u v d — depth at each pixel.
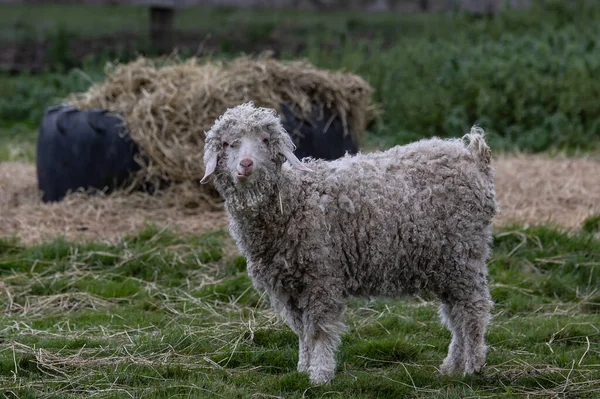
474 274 6.05
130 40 18.47
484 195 6.04
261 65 10.42
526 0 18.48
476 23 17.22
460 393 5.85
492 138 12.89
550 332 7.04
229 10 20.34
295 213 5.88
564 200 10.12
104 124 10.09
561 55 14.76
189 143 10.05
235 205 5.84
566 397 5.85
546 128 13.05
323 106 10.34
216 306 7.79
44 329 7.24
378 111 12.41
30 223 9.56
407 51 15.37
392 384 6.04
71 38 18.52
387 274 5.98
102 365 6.42
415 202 5.93
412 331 7.23
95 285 8.15
